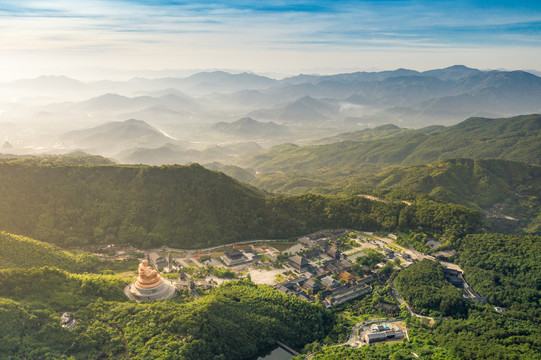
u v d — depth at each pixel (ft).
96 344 604.49
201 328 652.07
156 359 564.71
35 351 551.18
